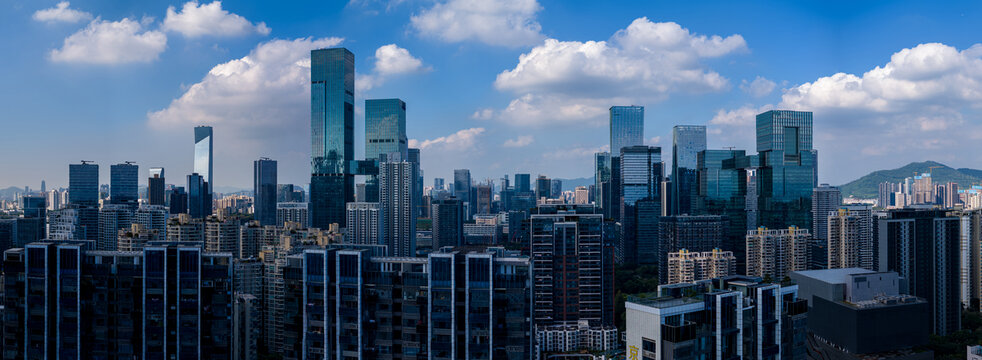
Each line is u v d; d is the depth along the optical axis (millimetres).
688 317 144125
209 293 173125
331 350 163000
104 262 174125
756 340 152500
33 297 173750
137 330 174000
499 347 158750
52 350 173875
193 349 173375
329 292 162875
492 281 158375
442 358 160000
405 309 161125
